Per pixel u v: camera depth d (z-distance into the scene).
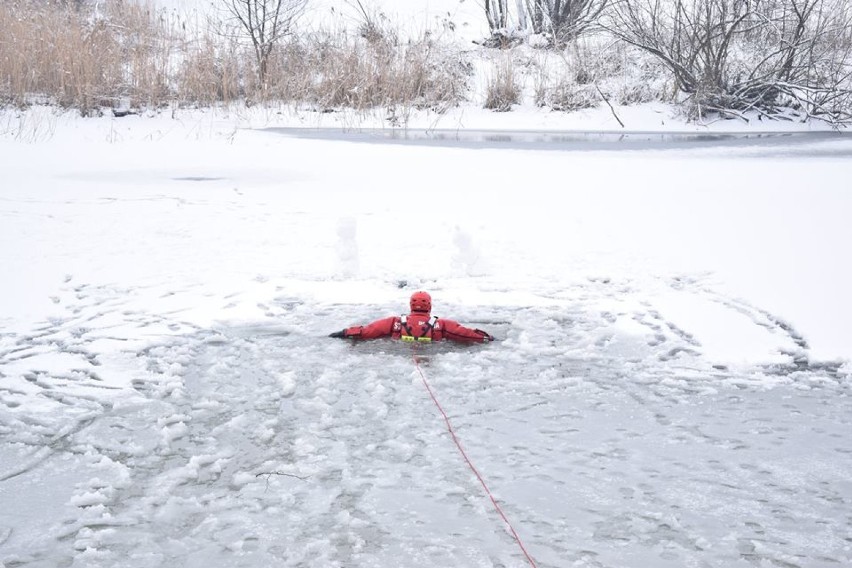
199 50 25.52
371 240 11.54
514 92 26.36
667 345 7.83
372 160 17.73
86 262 10.34
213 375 7.02
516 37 30.09
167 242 11.30
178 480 5.25
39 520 4.82
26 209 12.83
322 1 34.69
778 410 6.39
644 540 4.55
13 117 21.36
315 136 21.20
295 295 9.27
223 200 13.91
